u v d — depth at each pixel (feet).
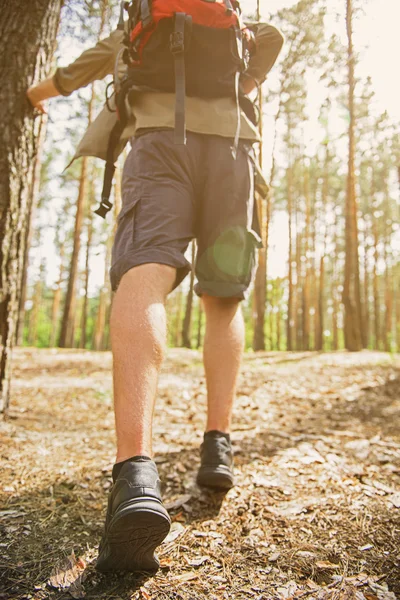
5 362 7.73
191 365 21.03
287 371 20.11
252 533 4.34
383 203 84.43
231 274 4.88
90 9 10.64
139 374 3.61
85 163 55.31
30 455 6.14
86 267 73.51
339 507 4.94
